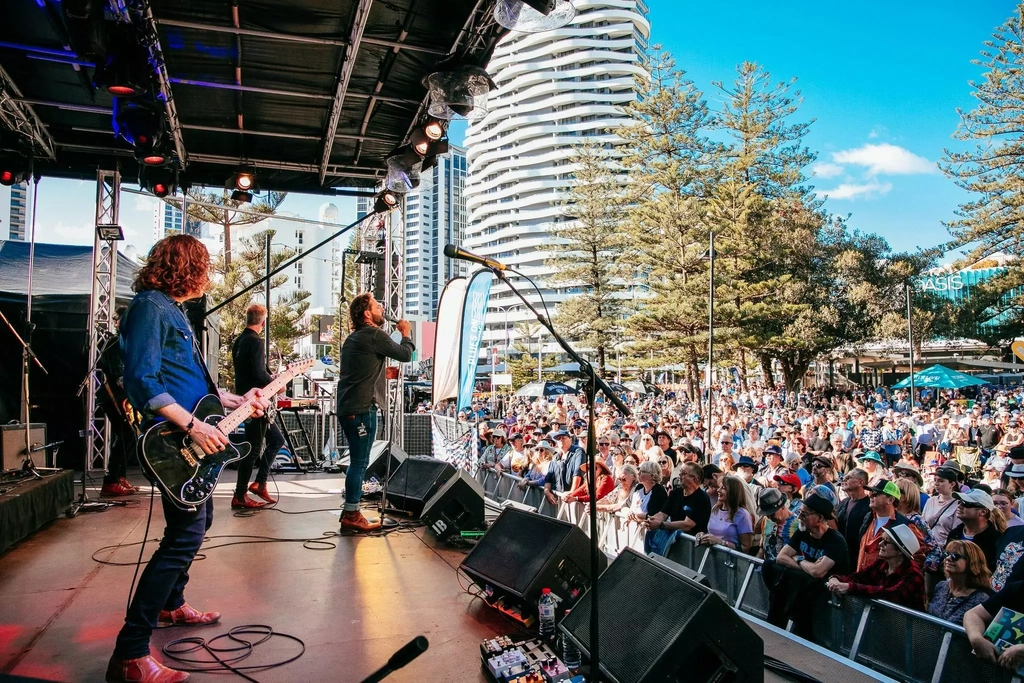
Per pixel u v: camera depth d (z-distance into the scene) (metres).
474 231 108.25
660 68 32.72
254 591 3.18
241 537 4.20
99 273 8.02
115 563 3.58
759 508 4.88
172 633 2.65
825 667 2.72
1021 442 9.09
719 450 10.91
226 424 2.42
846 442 12.22
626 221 32.47
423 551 3.99
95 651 2.43
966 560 3.47
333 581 3.37
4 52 5.62
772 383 35.19
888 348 37.97
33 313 8.18
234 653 2.47
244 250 29.78
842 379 44.06
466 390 6.75
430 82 5.66
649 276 32.28
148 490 6.05
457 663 2.48
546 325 2.56
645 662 2.22
